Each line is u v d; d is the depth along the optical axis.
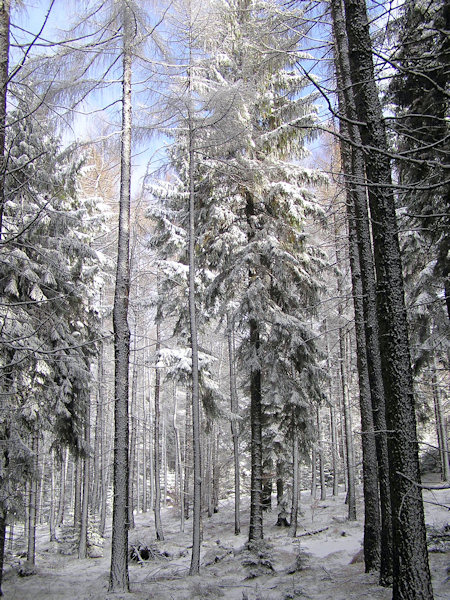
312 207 12.96
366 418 9.46
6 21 5.52
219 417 16.64
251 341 13.93
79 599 9.41
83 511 16.88
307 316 15.18
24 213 9.13
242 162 12.44
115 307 10.34
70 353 12.42
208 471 26.41
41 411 11.45
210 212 13.81
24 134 9.02
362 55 5.85
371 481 9.10
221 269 14.20
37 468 10.84
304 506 23.11
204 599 8.55
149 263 18.72
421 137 7.59
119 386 10.05
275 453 19.67
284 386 13.96
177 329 16.83
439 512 14.24
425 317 13.08
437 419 20.77
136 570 13.10
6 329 9.91
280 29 9.18
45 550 18.55
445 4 6.66
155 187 16.22
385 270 5.64
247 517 23.09
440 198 8.60
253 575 10.41
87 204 15.03
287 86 13.52
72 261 13.64
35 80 8.40
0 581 9.64
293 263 13.25
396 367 5.46
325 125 9.56
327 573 9.48
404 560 5.08
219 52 12.59
